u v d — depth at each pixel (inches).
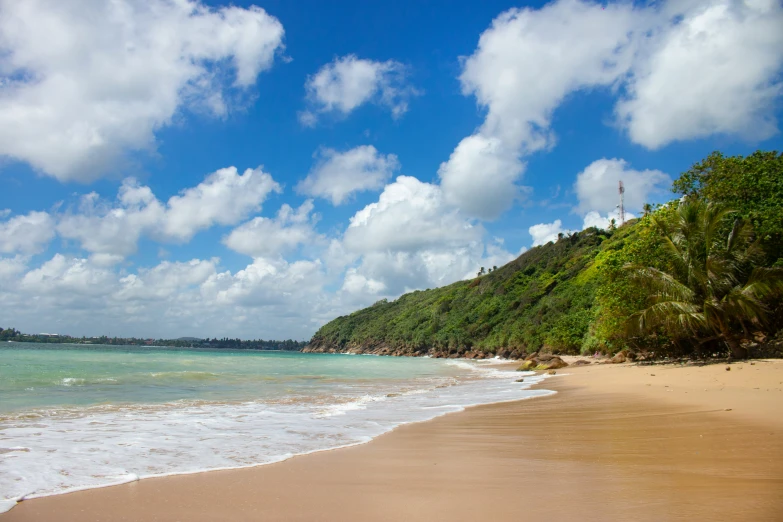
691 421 369.4
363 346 5841.5
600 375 940.6
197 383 830.5
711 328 950.4
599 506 170.9
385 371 1460.4
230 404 545.0
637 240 1169.4
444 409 513.3
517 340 2706.7
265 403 560.7
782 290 842.8
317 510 177.9
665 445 287.9
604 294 1205.7
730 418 370.3
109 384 757.3
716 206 955.3
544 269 3806.6
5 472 230.2
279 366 1610.5
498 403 569.6
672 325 962.7
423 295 6668.3
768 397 464.8
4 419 403.9
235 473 237.1
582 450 287.0
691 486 193.2
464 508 175.6
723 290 907.4
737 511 158.1
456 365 2038.6
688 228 964.6
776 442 279.3
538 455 276.2
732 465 229.3
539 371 1366.9
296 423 406.0
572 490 195.0
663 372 832.3
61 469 238.4
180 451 287.7
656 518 154.2
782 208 936.9
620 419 407.5
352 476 230.5
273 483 218.1
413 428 385.7
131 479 222.2
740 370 721.0
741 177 1057.5
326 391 735.1
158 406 515.8
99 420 408.2
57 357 1631.4
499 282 4318.4
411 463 259.6
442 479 222.5
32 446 292.2
